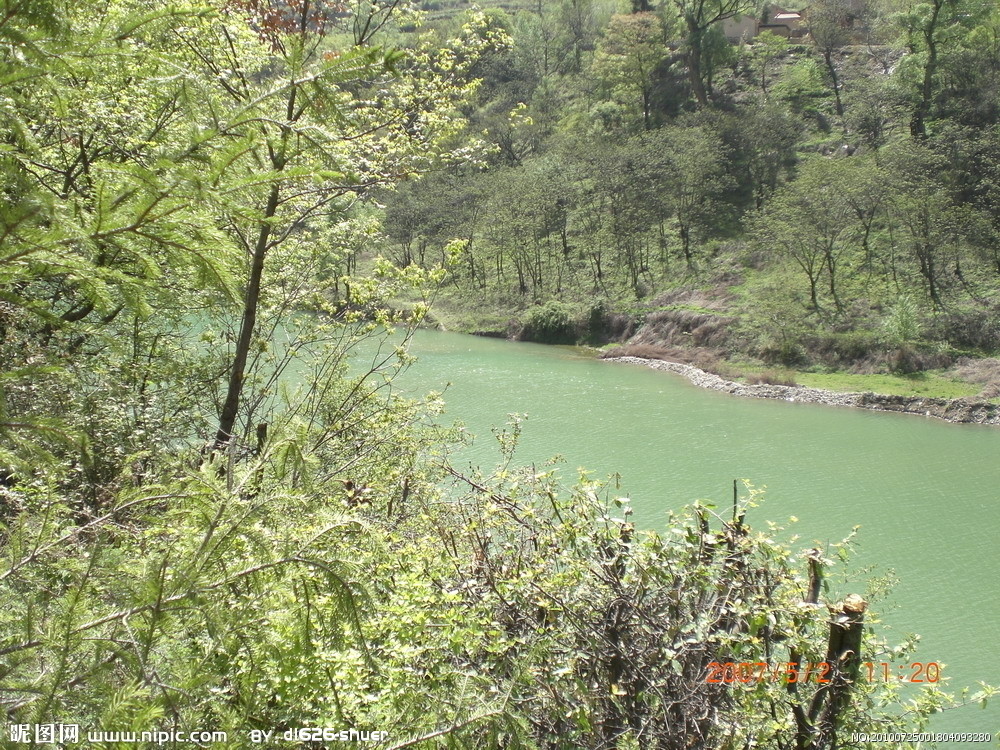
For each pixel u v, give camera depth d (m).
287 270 10.60
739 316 48.16
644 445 28.08
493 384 38.19
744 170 68.12
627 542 5.14
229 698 2.65
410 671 3.45
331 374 9.92
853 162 50.31
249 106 2.27
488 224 67.31
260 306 10.41
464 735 2.86
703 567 4.71
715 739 4.48
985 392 35.81
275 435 2.87
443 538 5.16
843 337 43.06
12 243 1.83
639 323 52.78
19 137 2.27
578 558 5.02
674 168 62.22
